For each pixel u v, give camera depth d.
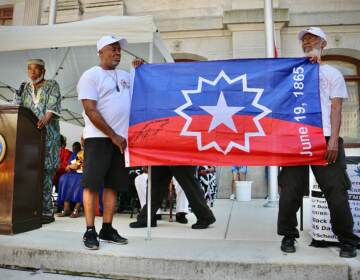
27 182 3.61
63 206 4.96
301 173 2.86
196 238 3.35
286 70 3.08
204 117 3.14
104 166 3.00
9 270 2.87
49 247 2.90
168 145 3.15
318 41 3.02
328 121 2.88
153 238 3.33
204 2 9.02
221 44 8.83
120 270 2.71
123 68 6.50
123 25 4.80
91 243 2.86
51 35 5.03
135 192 5.00
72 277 2.71
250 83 3.12
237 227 4.00
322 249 2.91
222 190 8.05
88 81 3.00
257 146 3.00
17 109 3.49
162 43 5.55
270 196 6.09
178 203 4.43
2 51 5.63
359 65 8.70
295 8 8.62
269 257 2.65
